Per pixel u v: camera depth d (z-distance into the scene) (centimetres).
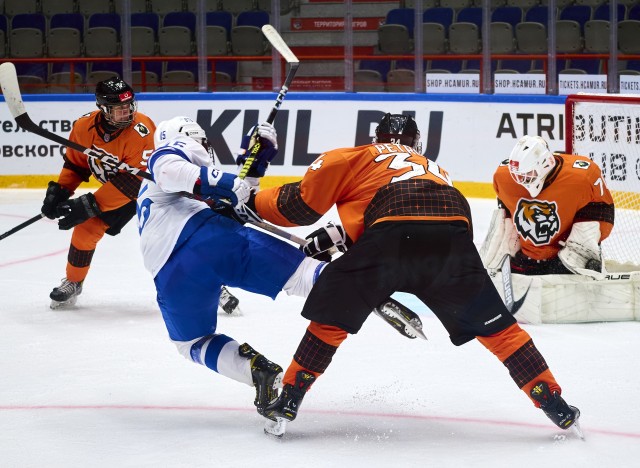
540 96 1845
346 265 631
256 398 670
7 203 1875
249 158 727
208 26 2120
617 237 1438
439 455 634
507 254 1009
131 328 1016
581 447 644
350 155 665
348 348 926
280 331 999
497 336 651
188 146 705
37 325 1030
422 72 1991
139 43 2142
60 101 2041
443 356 893
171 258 691
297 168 1984
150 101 2042
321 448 649
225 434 681
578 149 1409
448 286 637
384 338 964
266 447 652
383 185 652
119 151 1041
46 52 2162
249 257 682
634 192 1541
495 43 2030
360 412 730
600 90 1916
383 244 627
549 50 1939
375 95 1956
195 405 753
